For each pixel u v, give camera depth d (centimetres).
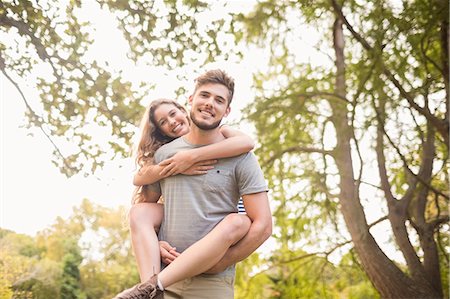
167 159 190
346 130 652
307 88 679
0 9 511
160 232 191
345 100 646
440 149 674
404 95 600
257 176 187
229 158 188
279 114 683
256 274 706
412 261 674
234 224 178
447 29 577
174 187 187
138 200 202
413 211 705
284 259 718
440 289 668
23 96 547
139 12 547
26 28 523
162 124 213
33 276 755
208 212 184
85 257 795
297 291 718
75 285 775
